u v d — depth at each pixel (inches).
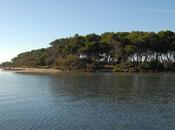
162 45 6378.0
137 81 3796.8
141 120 1544.0
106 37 6776.6
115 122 1498.5
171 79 4131.4
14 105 1977.1
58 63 6732.3
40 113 1707.7
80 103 2073.1
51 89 2938.0
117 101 2166.6
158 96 2429.9
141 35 6481.3
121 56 6407.5
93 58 6648.6
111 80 3949.3
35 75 5191.9
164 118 1594.5
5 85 3390.7
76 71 6245.1
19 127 1397.6
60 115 1657.2
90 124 1457.9
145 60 6609.3
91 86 3201.3
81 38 6973.4
